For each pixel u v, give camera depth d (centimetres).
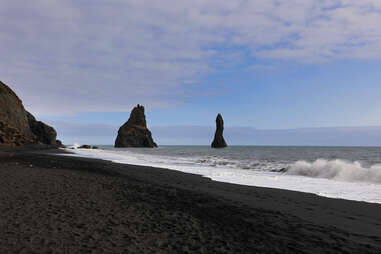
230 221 665
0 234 486
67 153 4459
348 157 3925
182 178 1574
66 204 735
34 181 1077
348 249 504
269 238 552
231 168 2395
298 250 491
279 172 2056
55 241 468
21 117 6794
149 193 988
